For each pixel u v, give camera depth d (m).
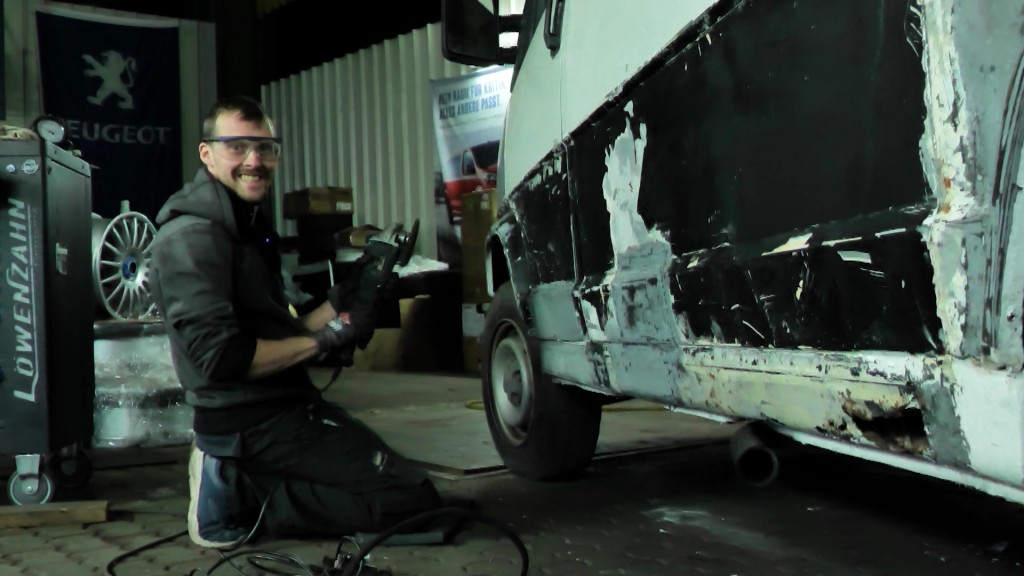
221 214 2.57
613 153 2.48
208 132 2.60
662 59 2.16
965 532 2.59
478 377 8.02
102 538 2.80
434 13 9.84
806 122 1.63
